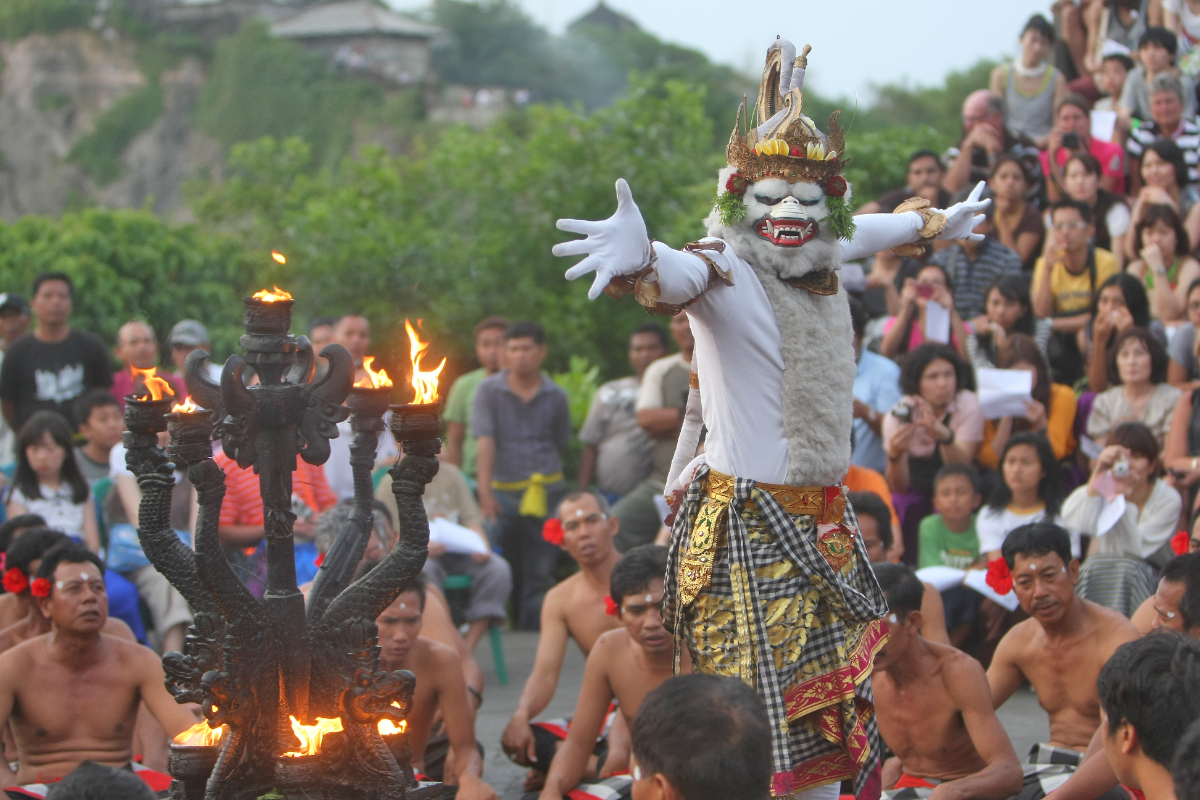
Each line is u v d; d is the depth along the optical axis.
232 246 21.25
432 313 20.34
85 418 10.86
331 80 85.44
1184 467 9.31
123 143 90.56
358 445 4.96
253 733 4.57
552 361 19.86
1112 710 4.28
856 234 5.14
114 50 93.31
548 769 8.18
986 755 6.64
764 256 4.80
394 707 4.60
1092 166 12.48
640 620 7.07
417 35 91.00
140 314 19.20
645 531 11.63
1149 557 9.22
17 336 13.08
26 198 89.94
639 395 12.42
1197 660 4.16
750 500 4.80
